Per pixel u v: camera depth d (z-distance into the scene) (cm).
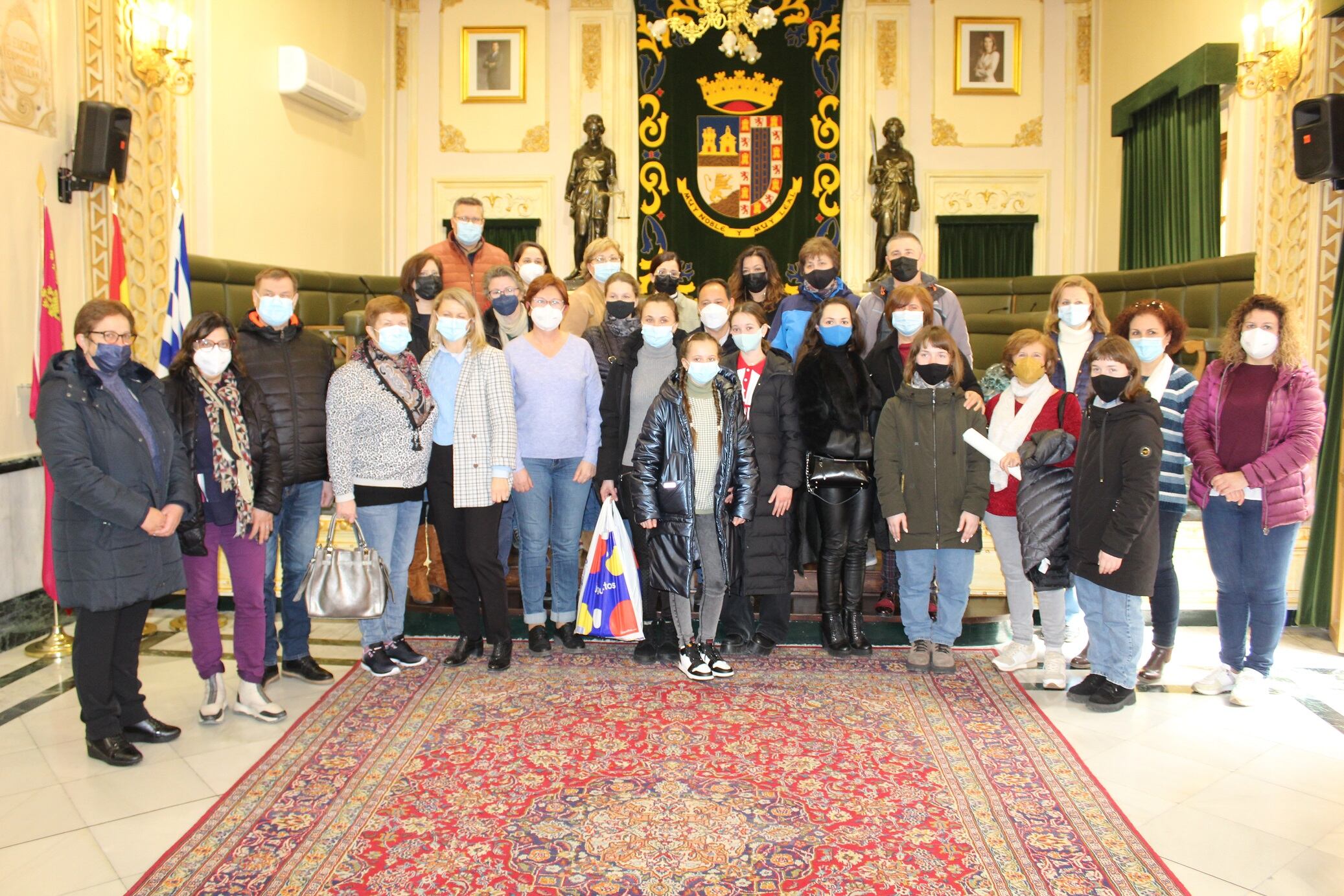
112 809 281
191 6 597
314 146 772
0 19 441
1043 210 933
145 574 309
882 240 902
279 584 514
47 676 404
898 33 928
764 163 934
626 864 250
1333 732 337
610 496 403
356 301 796
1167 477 372
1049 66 927
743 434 384
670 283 453
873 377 413
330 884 242
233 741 330
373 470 371
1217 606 419
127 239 532
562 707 355
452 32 943
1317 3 523
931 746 322
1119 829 268
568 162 942
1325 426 464
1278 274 566
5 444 447
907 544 383
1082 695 362
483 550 390
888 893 238
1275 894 238
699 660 384
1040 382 380
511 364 404
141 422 312
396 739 327
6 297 447
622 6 934
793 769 304
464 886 241
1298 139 485
